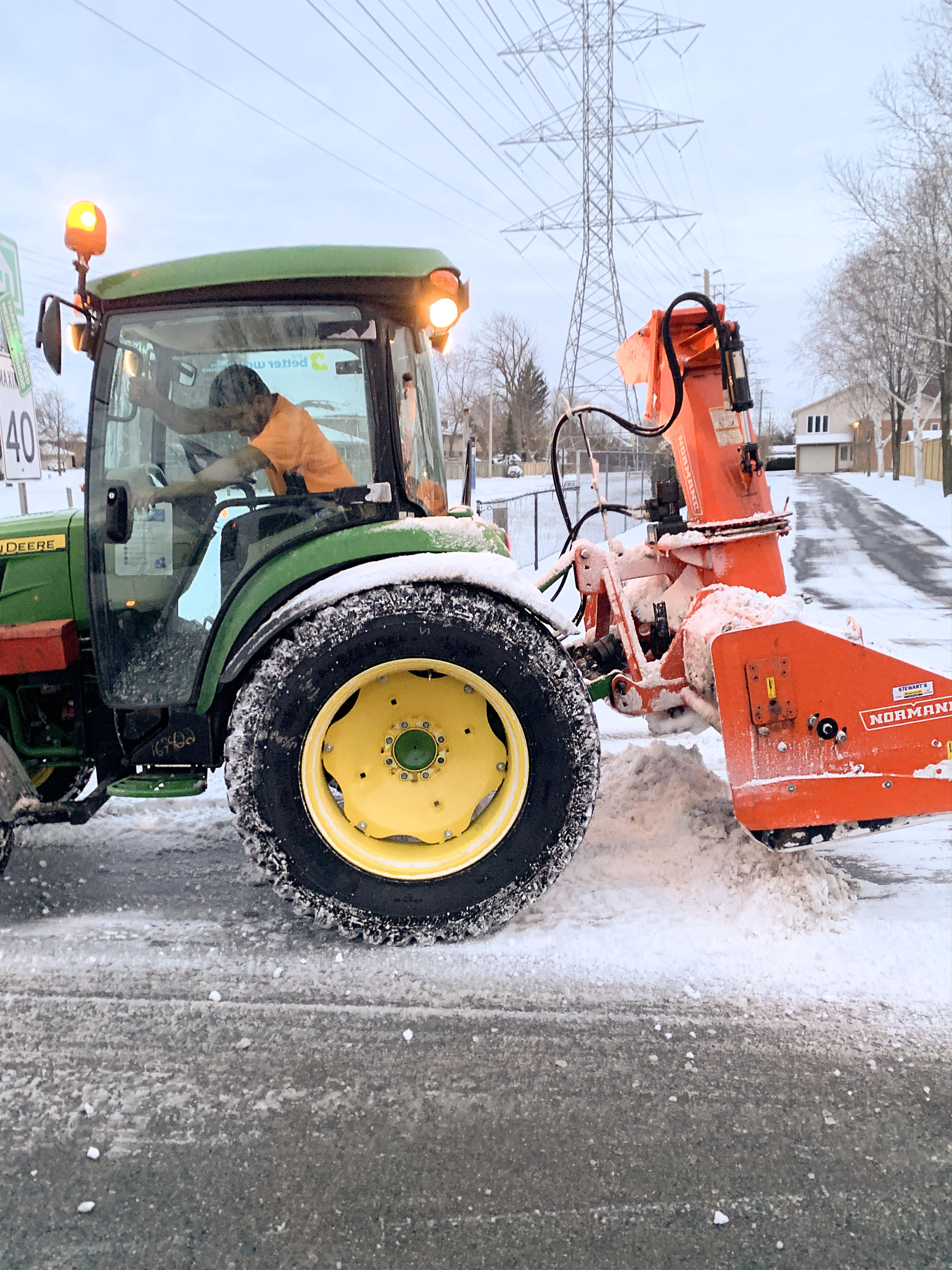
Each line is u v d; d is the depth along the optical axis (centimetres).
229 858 331
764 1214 163
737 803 261
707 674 282
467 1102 194
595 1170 174
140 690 275
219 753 280
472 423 373
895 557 1288
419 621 249
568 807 258
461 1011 228
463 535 266
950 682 255
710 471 339
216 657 267
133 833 354
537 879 259
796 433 7525
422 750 268
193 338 263
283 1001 234
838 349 4000
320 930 275
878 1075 200
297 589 263
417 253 260
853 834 263
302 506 269
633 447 1875
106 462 270
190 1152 181
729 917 264
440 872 259
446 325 263
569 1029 219
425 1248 157
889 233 2398
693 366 345
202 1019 227
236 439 271
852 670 257
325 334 262
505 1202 166
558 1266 153
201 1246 158
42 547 292
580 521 367
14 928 278
